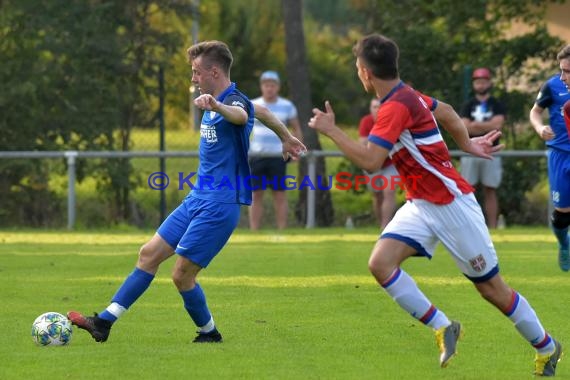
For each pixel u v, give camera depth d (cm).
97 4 5212
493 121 4381
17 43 5178
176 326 2198
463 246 1686
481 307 2433
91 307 2436
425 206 1688
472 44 5419
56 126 5184
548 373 1733
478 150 1834
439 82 5456
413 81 5472
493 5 5531
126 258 3494
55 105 5181
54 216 5019
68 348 1956
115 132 5391
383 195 4447
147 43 5288
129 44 5269
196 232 1931
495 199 4588
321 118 1647
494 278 1703
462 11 5506
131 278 1981
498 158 4541
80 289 2736
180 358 1866
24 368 1778
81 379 1698
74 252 3697
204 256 1939
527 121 5259
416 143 1681
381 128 1661
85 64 5181
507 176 5006
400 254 1688
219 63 1942
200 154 1975
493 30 5516
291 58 5366
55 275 3030
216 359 1859
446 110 1792
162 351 1928
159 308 2427
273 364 1822
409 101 1680
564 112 2577
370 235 4334
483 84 4403
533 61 5431
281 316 2319
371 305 2473
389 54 1684
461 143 1828
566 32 5969
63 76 5184
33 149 5172
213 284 2830
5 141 5172
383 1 5744
